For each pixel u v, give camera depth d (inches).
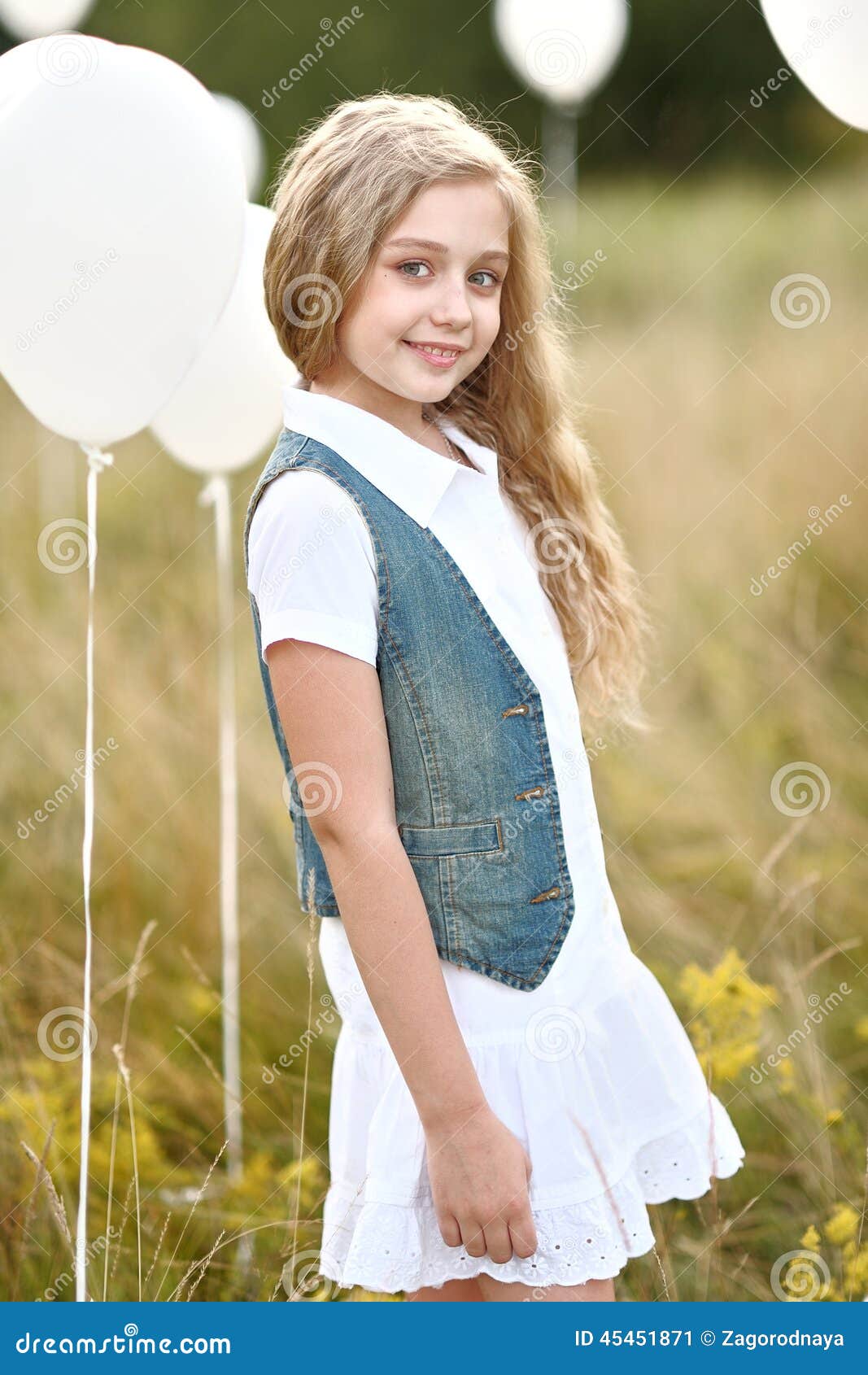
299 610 51.9
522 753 55.9
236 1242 82.0
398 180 52.9
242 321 86.3
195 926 113.3
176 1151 94.0
